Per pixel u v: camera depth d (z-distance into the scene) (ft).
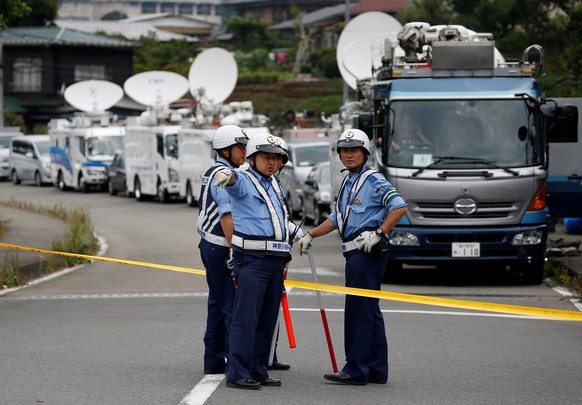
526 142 118.42
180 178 280.92
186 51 599.57
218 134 66.95
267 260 63.82
